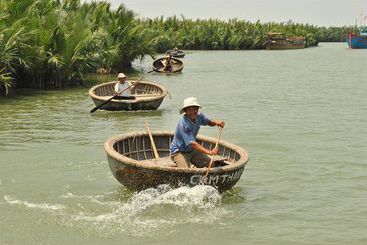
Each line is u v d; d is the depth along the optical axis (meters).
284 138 19.72
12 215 11.37
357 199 12.62
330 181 14.13
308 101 30.80
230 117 24.73
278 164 15.87
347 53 108.19
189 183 11.79
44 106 28.31
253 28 124.19
